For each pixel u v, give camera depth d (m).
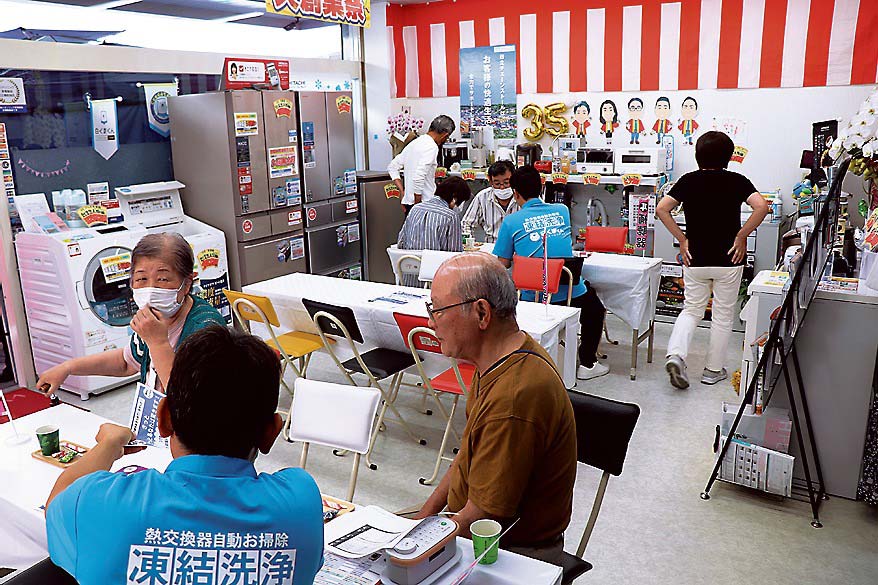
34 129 4.97
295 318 4.41
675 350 4.69
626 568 2.88
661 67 6.60
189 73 6.00
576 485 3.55
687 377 5.02
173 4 5.83
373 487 3.57
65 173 5.22
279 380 1.28
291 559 1.14
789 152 6.23
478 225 6.30
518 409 1.75
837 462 3.38
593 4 6.77
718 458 3.47
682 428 4.18
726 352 4.83
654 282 5.09
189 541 1.10
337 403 2.62
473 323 1.83
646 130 6.81
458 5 7.45
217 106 5.54
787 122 6.18
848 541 3.04
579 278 4.78
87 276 4.66
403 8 7.75
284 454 3.94
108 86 5.42
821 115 6.04
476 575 1.56
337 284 4.65
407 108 7.66
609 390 4.79
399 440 4.11
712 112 6.47
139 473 1.17
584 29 6.86
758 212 4.51
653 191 6.34
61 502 1.16
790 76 6.08
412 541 1.52
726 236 4.61
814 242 3.18
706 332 6.08
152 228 5.48
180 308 2.29
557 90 7.14
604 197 6.95
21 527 2.01
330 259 6.69
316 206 6.46
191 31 6.04
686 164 6.71
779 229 6.00
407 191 7.00
